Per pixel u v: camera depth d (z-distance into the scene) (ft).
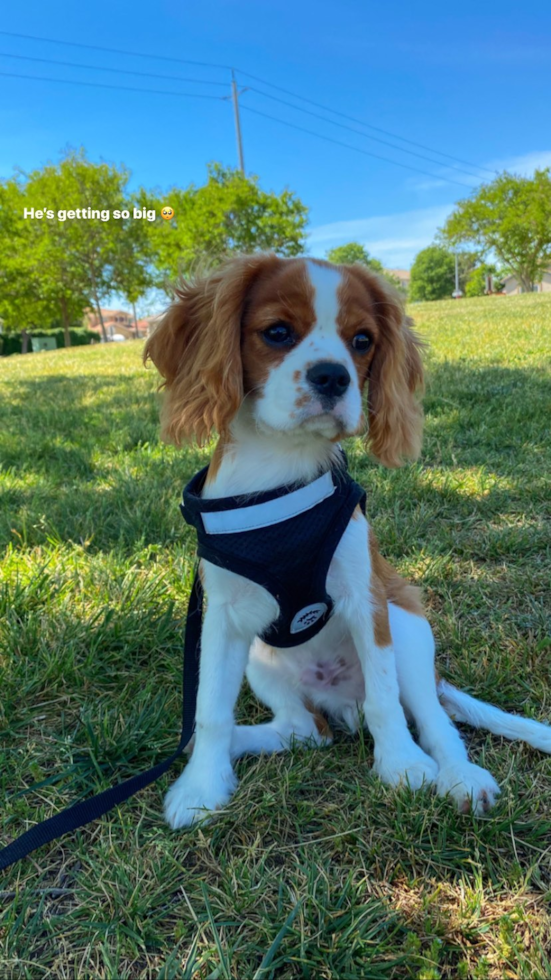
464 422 3.32
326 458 1.29
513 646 1.57
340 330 1.26
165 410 1.47
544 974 0.85
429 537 2.14
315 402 1.17
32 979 0.90
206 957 0.91
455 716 1.35
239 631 1.28
